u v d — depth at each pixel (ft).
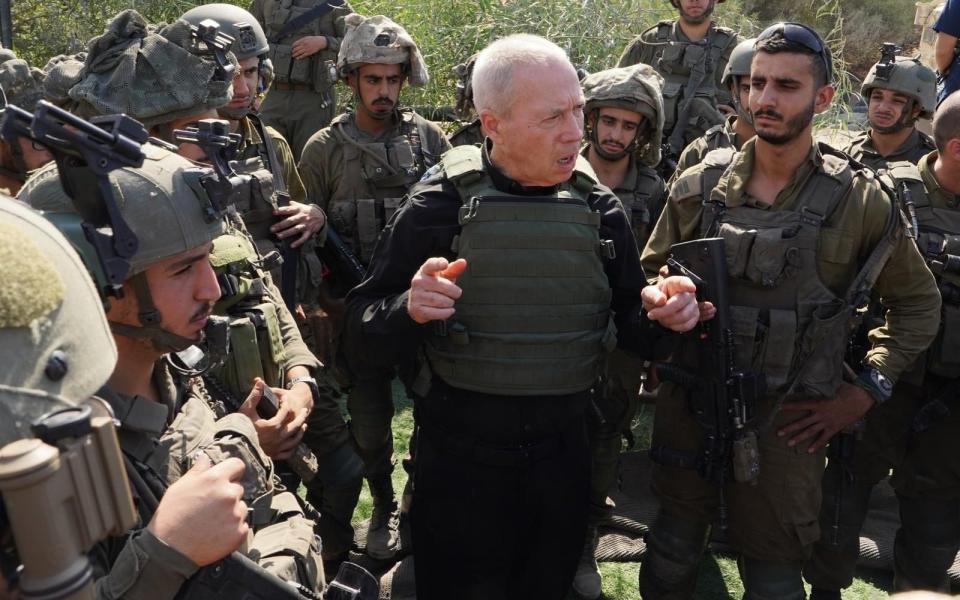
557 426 7.64
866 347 10.32
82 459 3.03
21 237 3.26
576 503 8.05
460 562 8.04
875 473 10.45
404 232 7.46
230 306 7.27
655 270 9.27
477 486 7.73
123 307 4.76
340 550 11.03
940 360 9.80
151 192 4.68
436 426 7.79
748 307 8.34
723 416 8.30
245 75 10.02
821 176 8.29
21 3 25.25
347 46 12.18
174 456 4.79
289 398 7.39
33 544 2.92
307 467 7.77
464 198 7.25
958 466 10.12
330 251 12.23
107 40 7.50
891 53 13.34
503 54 6.97
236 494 4.14
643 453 14.26
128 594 3.94
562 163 7.09
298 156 19.99
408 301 6.68
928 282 8.73
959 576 11.27
